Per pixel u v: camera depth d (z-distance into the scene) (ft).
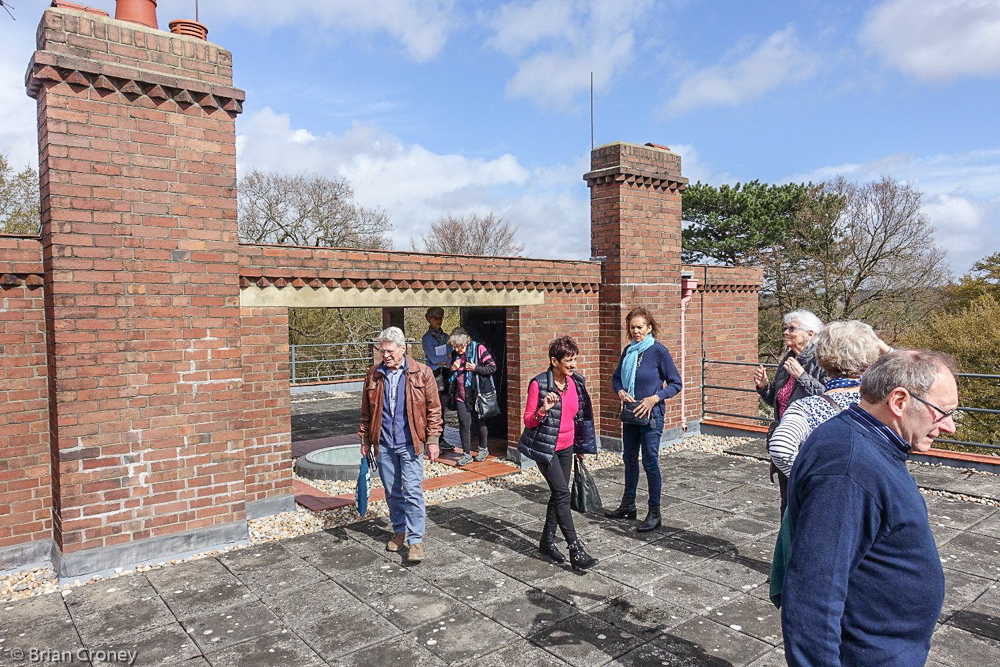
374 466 16.93
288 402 19.80
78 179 14.47
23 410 15.34
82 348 14.64
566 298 27.09
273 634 12.09
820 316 79.66
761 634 11.96
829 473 5.53
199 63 16.16
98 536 14.93
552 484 14.94
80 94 14.44
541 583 14.26
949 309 77.51
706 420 31.12
